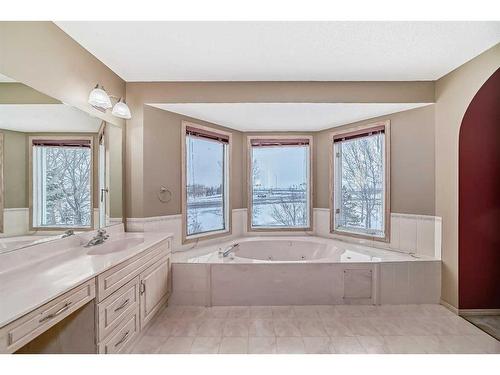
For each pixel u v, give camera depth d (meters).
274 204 4.14
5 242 1.59
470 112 2.51
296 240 3.79
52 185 1.91
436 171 2.82
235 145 3.99
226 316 2.55
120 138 2.76
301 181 4.14
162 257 2.55
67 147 2.04
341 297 2.75
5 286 1.31
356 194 3.70
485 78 2.29
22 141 1.70
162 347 2.05
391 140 3.25
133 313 2.00
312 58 2.40
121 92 2.79
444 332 2.27
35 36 1.75
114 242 2.34
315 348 2.04
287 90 2.88
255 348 2.04
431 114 2.88
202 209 3.62
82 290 1.44
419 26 1.93
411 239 3.05
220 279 2.76
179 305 2.75
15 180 1.66
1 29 1.56
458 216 2.57
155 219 2.96
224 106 2.96
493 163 2.56
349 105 2.93
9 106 1.62
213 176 3.78
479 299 2.56
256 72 2.69
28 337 1.11
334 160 3.92
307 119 3.50
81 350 1.56
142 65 2.53
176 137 3.20
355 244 3.54
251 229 4.12
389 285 2.75
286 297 2.75
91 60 2.30
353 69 2.62
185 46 2.20
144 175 2.86
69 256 1.85
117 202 2.69
